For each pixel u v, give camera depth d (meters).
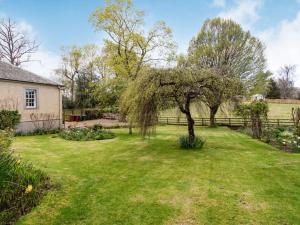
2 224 3.38
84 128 14.88
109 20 21.86
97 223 3.56
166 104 9.49
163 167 6.80
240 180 5.62
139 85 8.59
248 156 8.30
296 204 4.24
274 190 4.95
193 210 4.02
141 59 22.59
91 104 31.06
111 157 8.12
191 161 7.52
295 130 12.67
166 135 14.40
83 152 9.00
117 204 4.21
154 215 3.83
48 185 4.94
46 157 8.02
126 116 10.38
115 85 13.89
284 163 7.26
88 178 5.66
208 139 12.95
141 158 7.96
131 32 22.22
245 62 21.03
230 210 4.02
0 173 3.81
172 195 4.66
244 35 21.28
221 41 21.06
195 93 9.01
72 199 4.38
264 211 3.98
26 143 10.87
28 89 14.41
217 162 7.39
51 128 15.67
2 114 12.17
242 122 20.98
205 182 5.47
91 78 32.72
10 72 13.84
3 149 4.50
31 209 3.91
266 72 21.66
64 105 32.25
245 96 10.25
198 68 9.10
